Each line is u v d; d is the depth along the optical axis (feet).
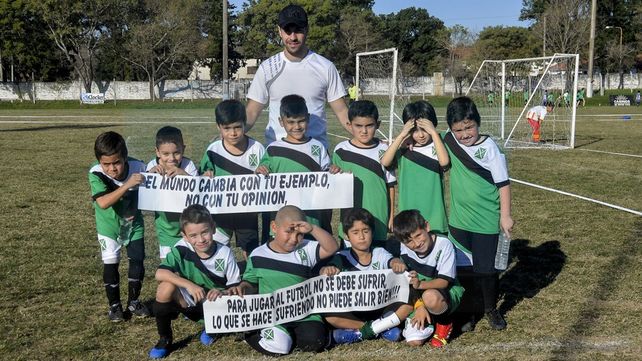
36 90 167.63
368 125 15.16
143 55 159.33
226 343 14.01
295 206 14.33
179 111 102.17
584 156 49.08
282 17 16.24
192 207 13.41
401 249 14.75
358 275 13.73
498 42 186.60
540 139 63.93
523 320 15.30
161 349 13.29
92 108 138.31
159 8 159.43
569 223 25.50
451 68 185.37
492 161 14.65
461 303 15.56
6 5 156.66
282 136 17.01
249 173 15.78
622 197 31.14
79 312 15.92
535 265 19.88
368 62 64.64
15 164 43.34
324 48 163.53
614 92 192.03
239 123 15.03
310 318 13.73
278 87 16.83
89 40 156.76
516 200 30.68
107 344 13.97
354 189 15.51
